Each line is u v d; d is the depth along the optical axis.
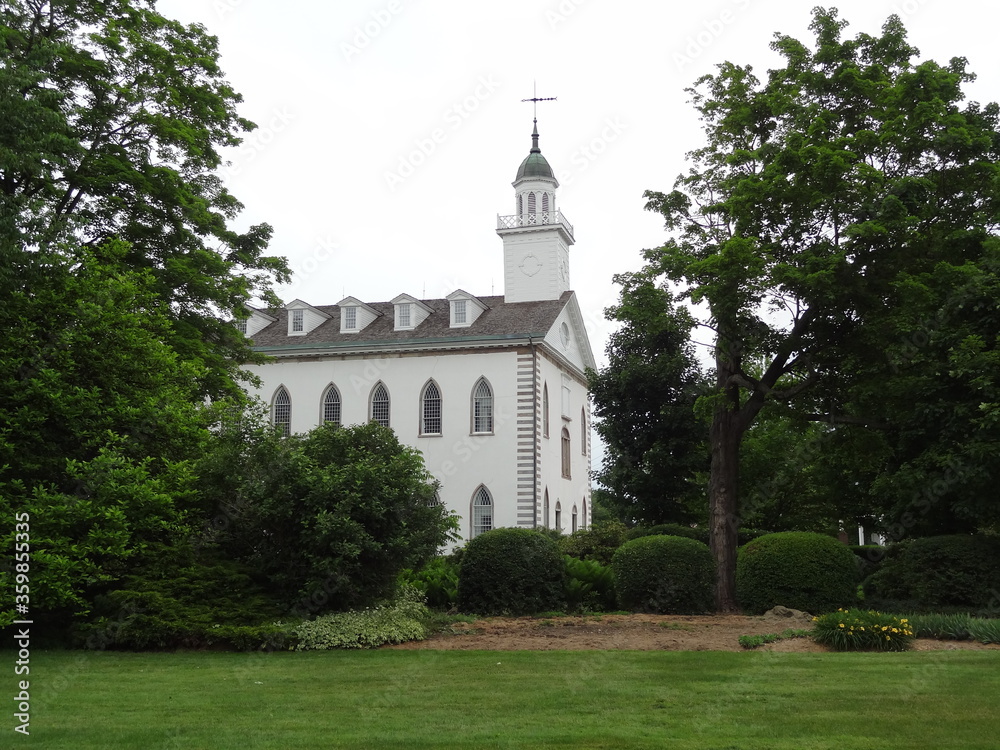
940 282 20.80
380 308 50.88
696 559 22.06
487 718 9.82
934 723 9.41
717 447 24.95
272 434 18.89
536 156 54.41
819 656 14.32
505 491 43.59
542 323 45.97
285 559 17.94
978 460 19.31
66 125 18.14
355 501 17.53
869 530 32.78
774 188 21.42
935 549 21.39
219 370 26.77
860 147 22.11
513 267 53.03
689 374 33.66
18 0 21.81
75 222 18.14
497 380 44.62
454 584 24.27
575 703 10.63
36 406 16.47
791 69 24.22
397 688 11.74
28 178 20.45
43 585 15.20
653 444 33.31
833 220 21.69
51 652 15.45
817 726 9.29
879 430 24.48
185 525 17.56
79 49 23.80
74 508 15.65
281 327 49.91
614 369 34.44
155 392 18.67
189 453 18.92
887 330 21.28
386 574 18.36
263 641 15.62
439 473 44.47
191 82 27.33
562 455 49.78
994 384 19.44
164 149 25.27
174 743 8.58
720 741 8.62
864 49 24.22
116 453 16.53
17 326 16.92
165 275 24.83
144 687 11.89
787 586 21.12
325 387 46.75
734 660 13.98
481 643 16.64
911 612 20.48
